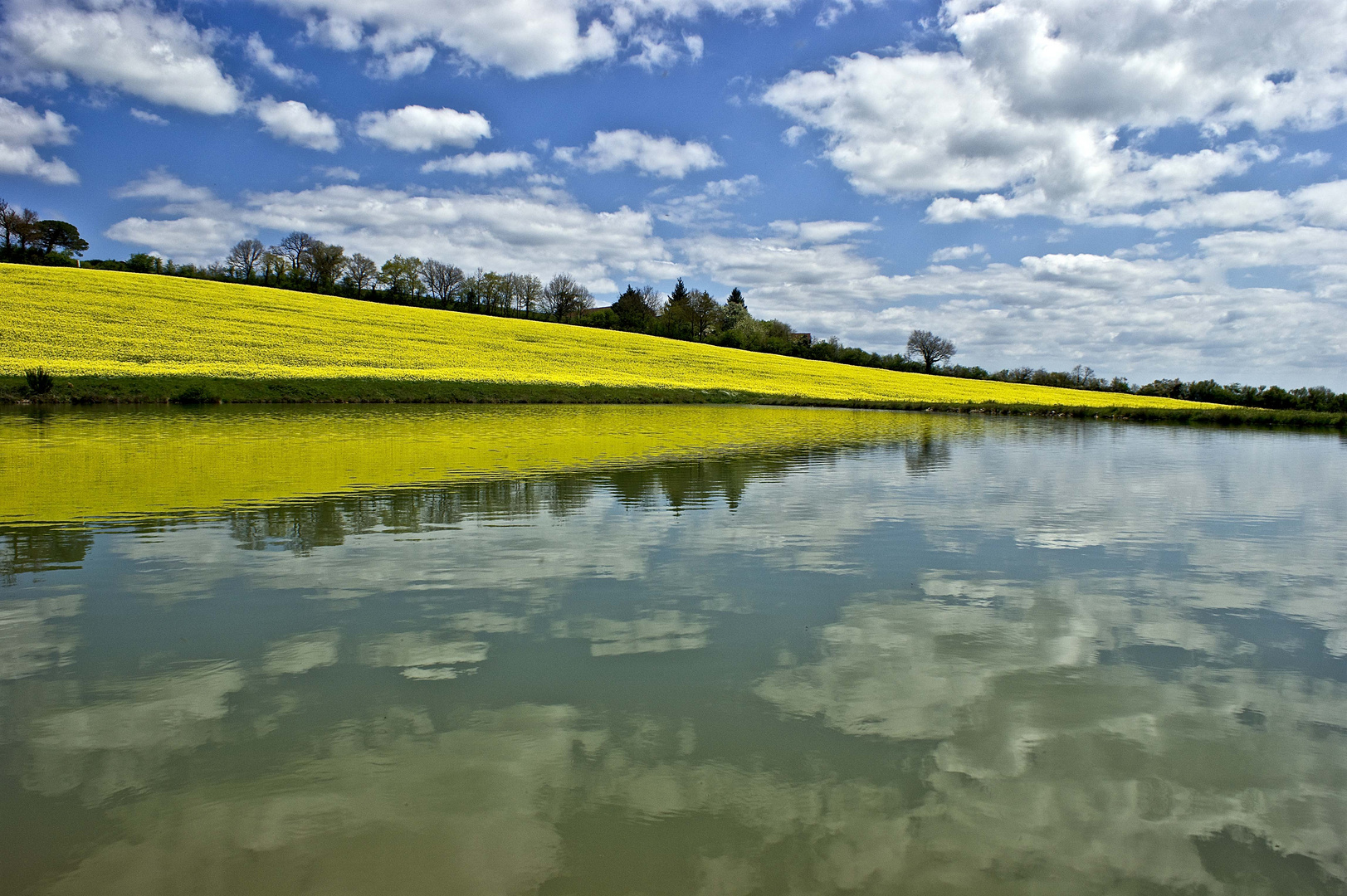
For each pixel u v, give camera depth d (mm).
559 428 23828
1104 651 5223
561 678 4605
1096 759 3785
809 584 6680
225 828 3154
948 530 9148
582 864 2947
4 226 86438
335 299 67688
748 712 4215
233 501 10023
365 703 4254
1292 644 5441
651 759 3711
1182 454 20688
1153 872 2980
